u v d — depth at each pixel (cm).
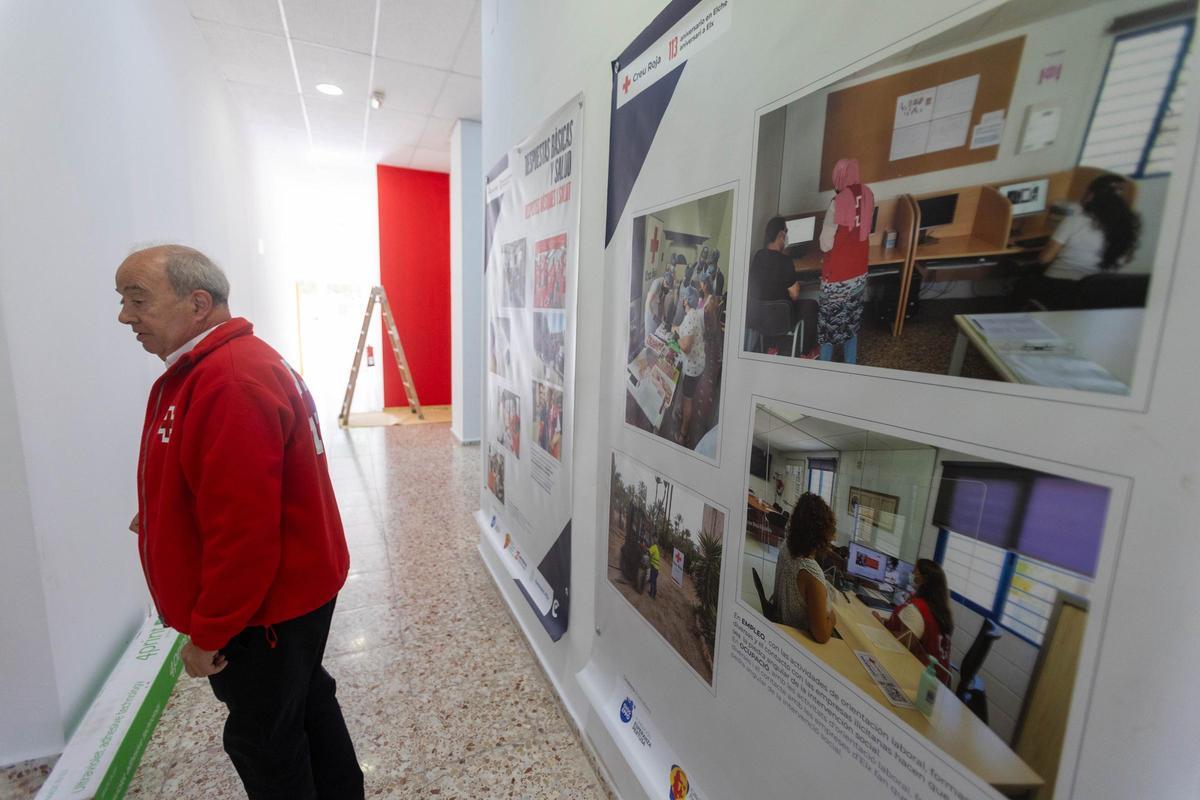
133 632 196
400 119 461
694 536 104
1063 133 46
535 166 182
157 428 110
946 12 55
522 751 156
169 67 257
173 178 261
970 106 53
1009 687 52
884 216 63
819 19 71
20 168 136
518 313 204
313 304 917
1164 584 42
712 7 93
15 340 135
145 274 106
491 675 188
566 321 158
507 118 213
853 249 67
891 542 64
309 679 116
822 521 74
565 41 156
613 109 129
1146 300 41
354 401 721
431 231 634
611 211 131
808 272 75
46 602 145
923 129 58
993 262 52
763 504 85
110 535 181
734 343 91
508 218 214
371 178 635
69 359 157
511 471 219
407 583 250
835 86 69
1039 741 50
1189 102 38
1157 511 42
